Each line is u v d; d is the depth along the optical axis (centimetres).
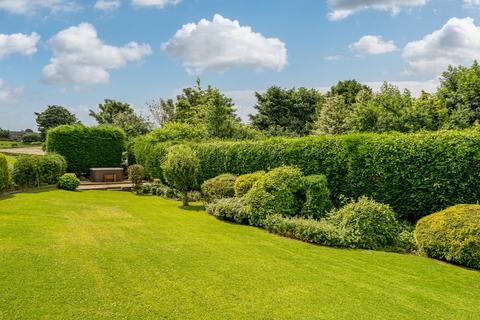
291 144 1345
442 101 2328
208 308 514
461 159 952
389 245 905
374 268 724
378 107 2195
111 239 877
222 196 1377
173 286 589
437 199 998
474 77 2238
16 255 714
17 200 1398
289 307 525
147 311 500
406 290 608
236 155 1567
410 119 2039
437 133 1022
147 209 1364
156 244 841
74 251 761
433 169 1001
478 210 789
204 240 898
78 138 2434
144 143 2364
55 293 546
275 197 1095
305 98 3956
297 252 822
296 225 962
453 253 757
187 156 1480
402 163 1055
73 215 1174
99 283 593
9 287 561
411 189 1044
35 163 1814
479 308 545
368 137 1146
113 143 2544
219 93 2719
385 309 529
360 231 902
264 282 621
